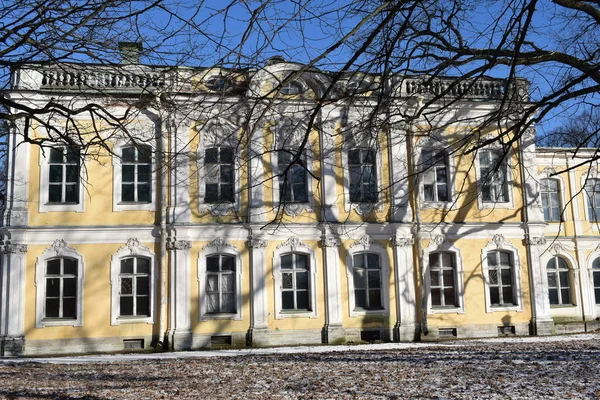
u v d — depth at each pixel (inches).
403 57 385.1
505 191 1008.2
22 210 868.6
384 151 967.0
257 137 908.6
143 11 302.7
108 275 882.1
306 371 586.6
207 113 348.5
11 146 878.4
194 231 902.4
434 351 759.1
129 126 882.8
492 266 992.2
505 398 418.0
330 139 930.7
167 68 367.6
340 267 933.2
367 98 392.2
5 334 844.0
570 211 1170.6
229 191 914.7
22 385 520.7
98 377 572.4
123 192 904.9
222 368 629.3
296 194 940.6
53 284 874.8
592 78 426.0
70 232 879.1
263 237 916.0
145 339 877.2
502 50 404.5
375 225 948.6
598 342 829.8
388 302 939.3
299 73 276.8
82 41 327.9
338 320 919.0
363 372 568.1
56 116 866.1
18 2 324.8
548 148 1170.6
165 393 468.1
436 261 976.3
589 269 1159.0
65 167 893.2
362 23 255.0
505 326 976.9
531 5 268.5
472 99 975.6
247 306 906.1
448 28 381.7
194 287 894.4
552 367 567.2
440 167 991.0
